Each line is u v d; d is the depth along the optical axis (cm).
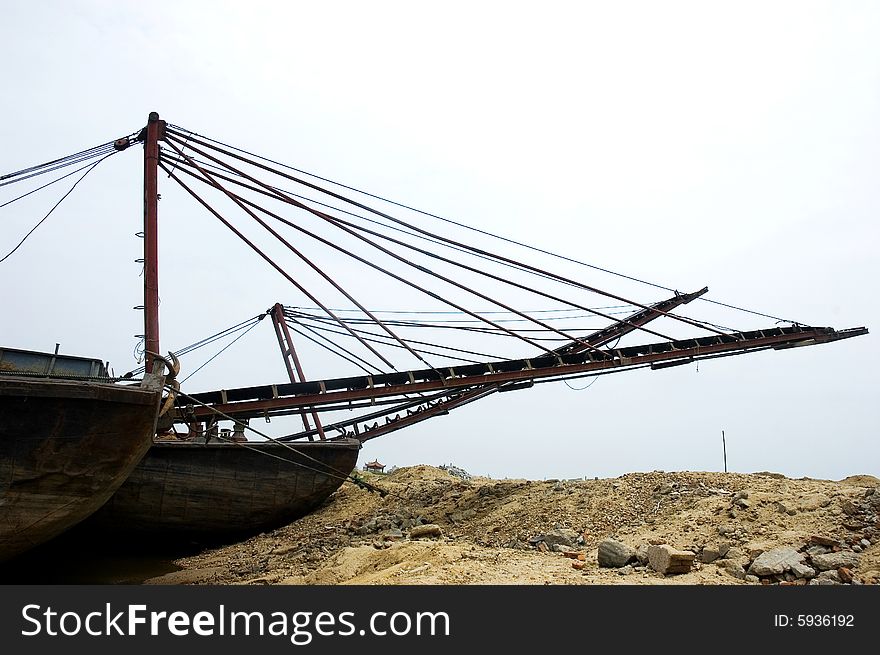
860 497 1409
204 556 2534
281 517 2872
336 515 2822
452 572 1220
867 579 1080
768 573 1141
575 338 2536
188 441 2725
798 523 1362
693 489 1780
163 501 2659
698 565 1255
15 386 1534
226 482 2753
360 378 2355
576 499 1992
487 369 2511
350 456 2938
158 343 1905
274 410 2383
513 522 1991
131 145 2205
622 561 1269
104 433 1639
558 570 1263
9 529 1633
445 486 2811
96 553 2669
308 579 1429
